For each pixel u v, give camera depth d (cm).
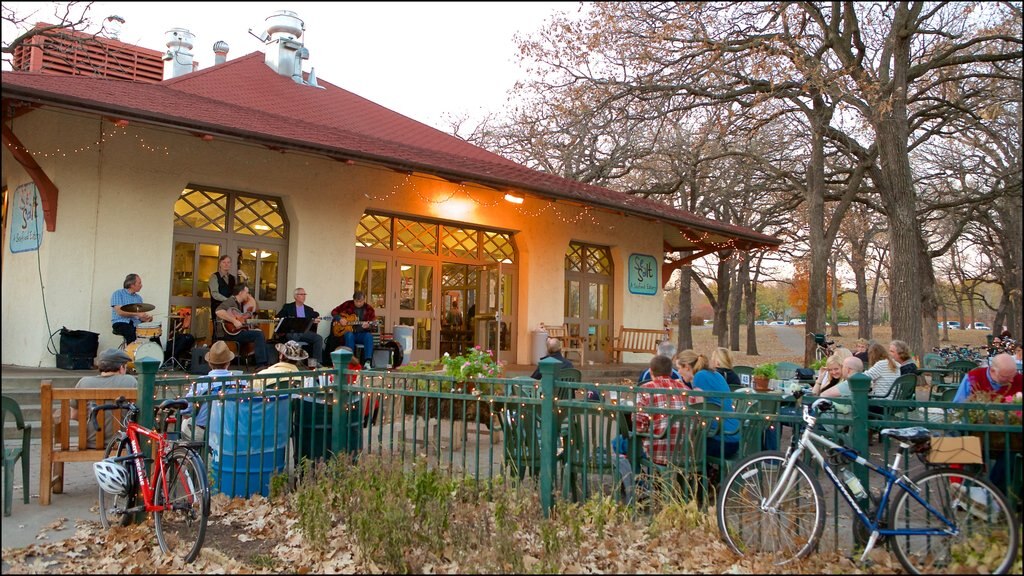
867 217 3192
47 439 568
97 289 1038
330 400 655
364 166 1334
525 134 2625
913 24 1664
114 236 1055
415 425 577
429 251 1494
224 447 607
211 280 1096
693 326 6862
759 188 2539
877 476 467
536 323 1609
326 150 1060
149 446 524
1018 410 445
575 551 464
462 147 1803
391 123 1736
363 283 1384
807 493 464
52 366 1000
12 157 1121
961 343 4612
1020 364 835
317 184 1272
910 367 885
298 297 1175
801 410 517
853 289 4734
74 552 475
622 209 1466
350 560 465
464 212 1489
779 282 4612
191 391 579
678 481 533
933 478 434
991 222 2841
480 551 447
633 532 487
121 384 629
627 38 1756
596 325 1795
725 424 566
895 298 1673
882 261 4266
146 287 1080
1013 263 2950
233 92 1445
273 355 1136
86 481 645
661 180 2731
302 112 1490
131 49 1873
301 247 1249
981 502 425
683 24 1677
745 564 446
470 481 554
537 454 564
